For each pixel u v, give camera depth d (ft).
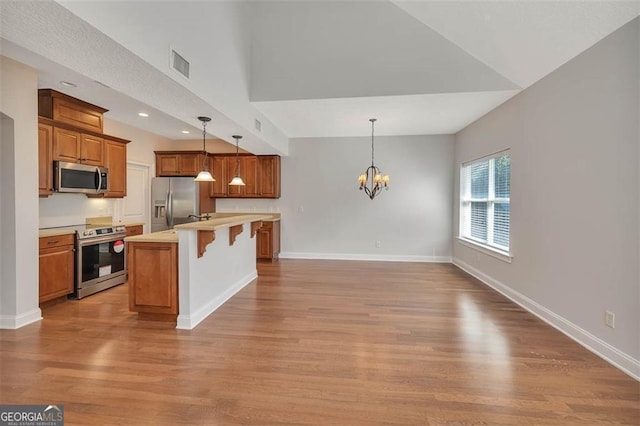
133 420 5.71
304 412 5.97
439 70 12.37
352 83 12.98
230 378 7.07
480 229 16.67
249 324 10.21
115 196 15.53
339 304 12.20
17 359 7.82
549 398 6.40
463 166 18.94
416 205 20.76
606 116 8.03
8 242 9.66
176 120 17.06
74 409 5.98
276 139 18.34
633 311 7.26
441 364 7.73
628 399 6.37
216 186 21.88
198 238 10.49
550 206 10.31
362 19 12.88
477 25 10.44
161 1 7.94
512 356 8.14
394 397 6.42
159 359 7.89
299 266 19.20
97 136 14.33
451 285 14.97
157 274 10.30
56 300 12.03
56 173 12.20
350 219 21.43
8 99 9.37
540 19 8.74
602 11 7.54
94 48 6.75
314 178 21.67
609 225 7.93
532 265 11.34
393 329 9.84
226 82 11.50
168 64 8.21
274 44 13.46
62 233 11.93
